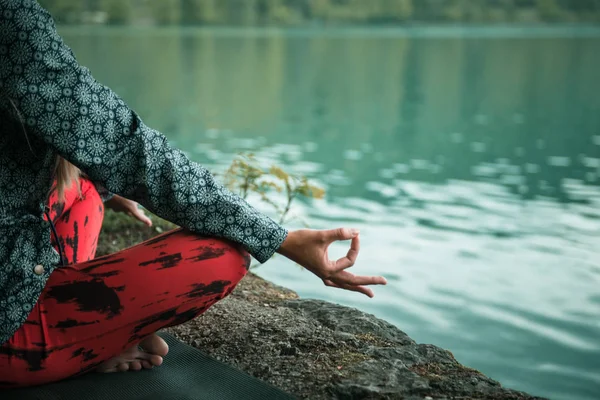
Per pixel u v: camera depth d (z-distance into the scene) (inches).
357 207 333.4
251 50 1819.6
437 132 633.0
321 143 556.7
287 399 71.2
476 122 701.9
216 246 66.2
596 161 480.7
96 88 60.9
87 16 3403.1
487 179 415.2
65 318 65.7
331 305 99.7
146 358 75.9
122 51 1649.9
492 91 988.6
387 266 236.1
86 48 1721.2
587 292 213.2
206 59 1480.1
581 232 289.4
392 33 3179.1
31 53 58.8
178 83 1007.6
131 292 65.7
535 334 179.6
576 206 342.6
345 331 90.4
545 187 391.5
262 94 921.5
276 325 89.7
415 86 1053.8
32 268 63.6
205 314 93.3
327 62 1473.9
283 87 1016.2
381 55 1692.9
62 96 59.5
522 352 168.6
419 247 262.2
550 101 871.1
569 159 488.7
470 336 177.0
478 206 340.8
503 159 489.1
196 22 3841.0
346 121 698.8
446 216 317.1
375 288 209.9
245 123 665.0
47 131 59.6
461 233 285.4
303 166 454.3
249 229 64.8
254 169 148.5
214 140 557.6
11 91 59.0
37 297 64.0
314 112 762.2
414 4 4404.5
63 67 59.7
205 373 76.1
